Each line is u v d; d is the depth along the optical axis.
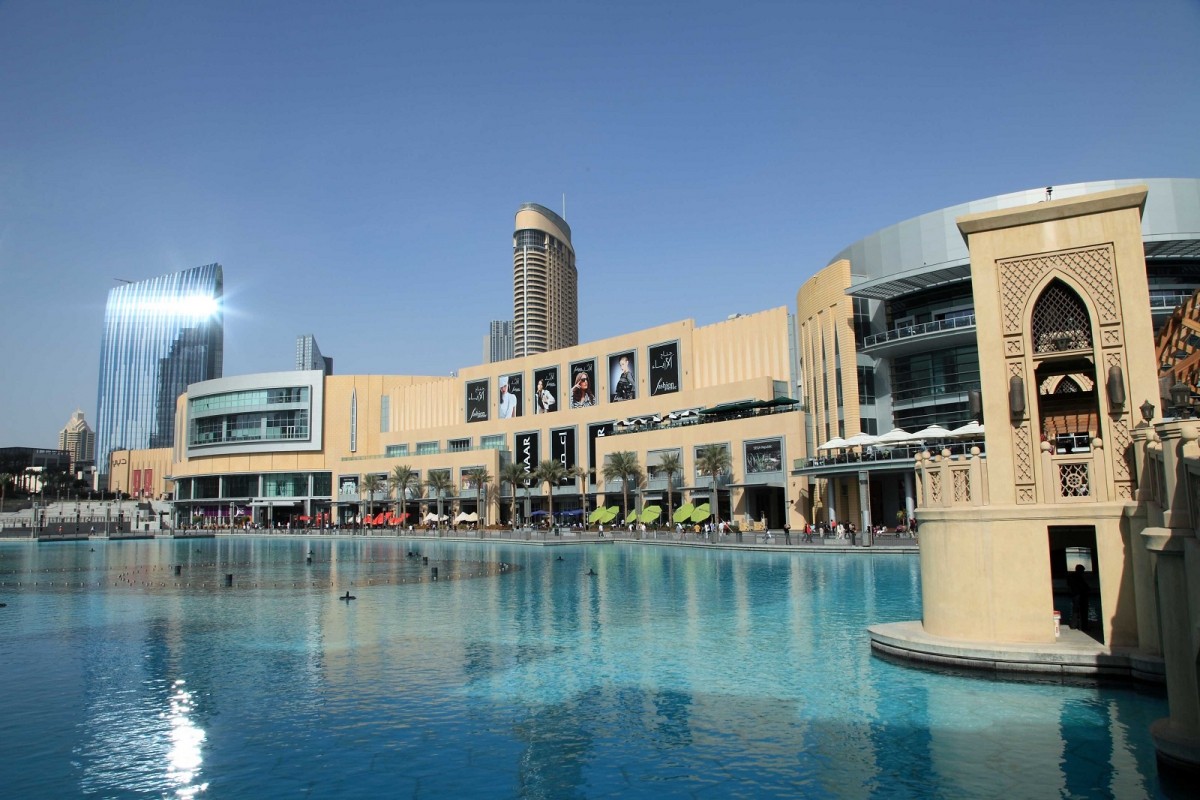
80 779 12.54
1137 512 15.71
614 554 59.41
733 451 82.25
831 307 74.81
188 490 148.88
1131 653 15.42
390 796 11.66
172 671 19.67
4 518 135.75
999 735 13.30
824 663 18.91
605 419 103.31
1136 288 16.62
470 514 110.19
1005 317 17.69
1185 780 11.15
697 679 17.83
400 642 23.05
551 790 11.73
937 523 17.95
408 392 136.12
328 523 133.88
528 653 21.14
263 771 12.73
